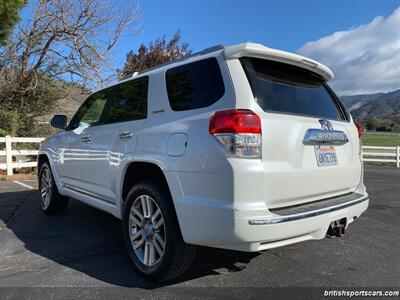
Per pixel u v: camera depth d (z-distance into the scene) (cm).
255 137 271
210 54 315
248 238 262
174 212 306
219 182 269
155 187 322
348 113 391
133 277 340
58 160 535
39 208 624
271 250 410
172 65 350
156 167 327
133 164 358
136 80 395
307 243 440
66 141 512
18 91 1538
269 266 365
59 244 434
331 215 307
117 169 380
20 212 594
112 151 391
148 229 333
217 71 302
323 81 384
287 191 288
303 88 345
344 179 353
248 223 261
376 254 407
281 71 330
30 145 1402
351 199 346
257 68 308
